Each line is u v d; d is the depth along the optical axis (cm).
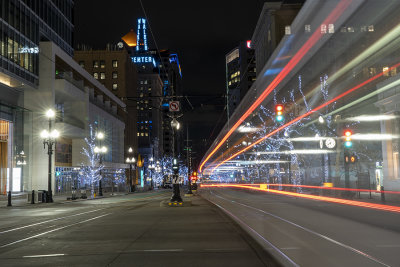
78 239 1120
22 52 4675
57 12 5825
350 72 5331
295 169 5700
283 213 1895
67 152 6022
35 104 5062
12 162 4728
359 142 4438
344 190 3089
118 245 992
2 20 4222
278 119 2188
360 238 1075
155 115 17125
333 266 725
